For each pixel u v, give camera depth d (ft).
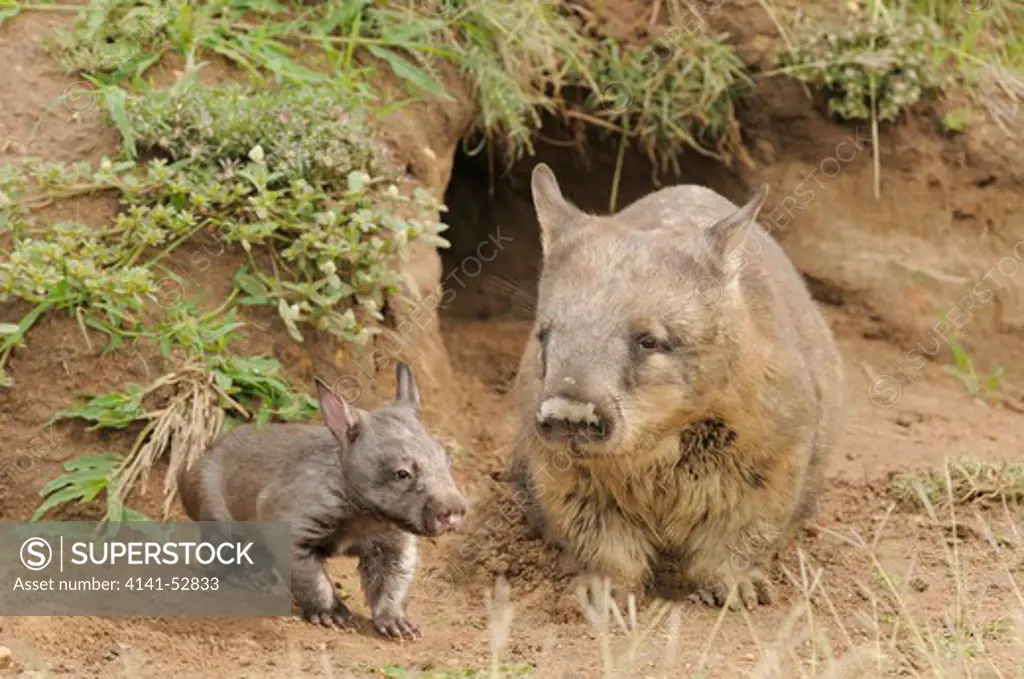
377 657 32.04
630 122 52.60
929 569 38.17
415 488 32.73
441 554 38.75
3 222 38.27
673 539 36.86
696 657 32.01
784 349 35.70
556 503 36.50
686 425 34.50
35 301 37.60
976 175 53.31
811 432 36.29
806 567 36.99
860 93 52.44
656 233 34.60
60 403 37.24
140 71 42.24
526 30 48.49
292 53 45.14
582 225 35.37
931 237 53.26
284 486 33.91
